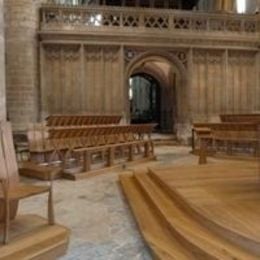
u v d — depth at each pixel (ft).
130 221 18.86
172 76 63.05
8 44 47.60
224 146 42.96
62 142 33.12
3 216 15.49
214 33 54.49
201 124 45.14
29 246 13.80
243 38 55.16
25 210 20.67
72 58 51.42
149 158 39.68
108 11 51.83
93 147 32.58
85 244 15.65
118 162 36.29
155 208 19.21
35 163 32.04
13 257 12.82
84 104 51.57
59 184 27.84
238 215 14.85
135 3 76.23
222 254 12.16
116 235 16.78
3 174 15.15
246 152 41.88
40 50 50.39
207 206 16.28
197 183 21.57
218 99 55.47
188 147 52.80
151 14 53.01
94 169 32.09
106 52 52.19
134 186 25.70
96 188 26.45
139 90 91.45
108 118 46.01
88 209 21.04
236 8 69.00
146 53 53.57
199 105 55.01
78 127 33.71
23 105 47.88
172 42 53.52
